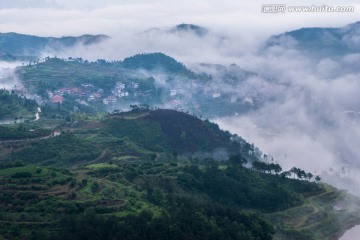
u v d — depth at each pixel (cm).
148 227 15738
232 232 17675
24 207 16925
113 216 16262
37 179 19100
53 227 15700
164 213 17362
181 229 16438
